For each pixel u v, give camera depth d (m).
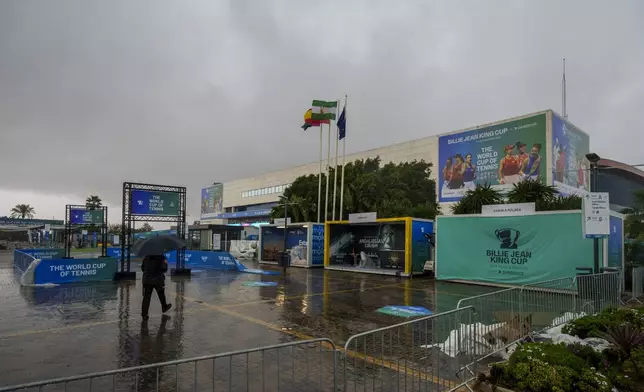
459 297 12.77
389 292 13.88
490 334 5.98
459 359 5.36
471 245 16.92
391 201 35.81
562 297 8.17
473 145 36.62
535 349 4.92
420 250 20.06
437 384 4.80
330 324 8.69
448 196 38.25
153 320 8.98
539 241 14.91
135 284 15.47
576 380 4.39
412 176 46.59
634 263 18.20
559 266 14.32
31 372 5.61
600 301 9.47
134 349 6.73
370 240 23.52
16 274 19.36
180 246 9.63
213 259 23.42
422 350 6.26
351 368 5.58
